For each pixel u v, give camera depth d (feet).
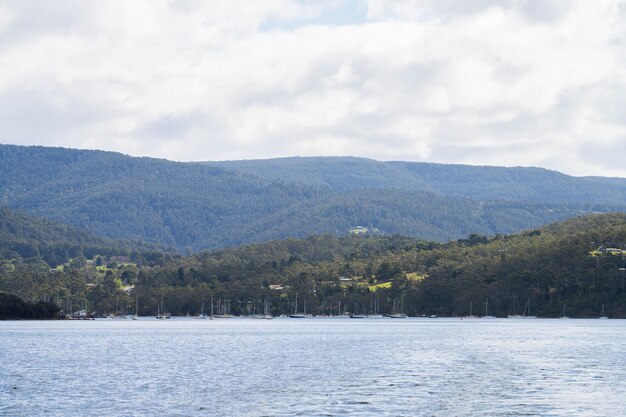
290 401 349.82
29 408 333.83
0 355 590.14
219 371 469.98
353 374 449.06
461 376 435.94
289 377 436.76
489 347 654.53
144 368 488.85
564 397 357.61
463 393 369.91
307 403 344.08
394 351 619.26
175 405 340.80
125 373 459.73
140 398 360.28
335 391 378.73
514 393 369.71
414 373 452.35
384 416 314.35
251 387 395.14
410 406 335.26
